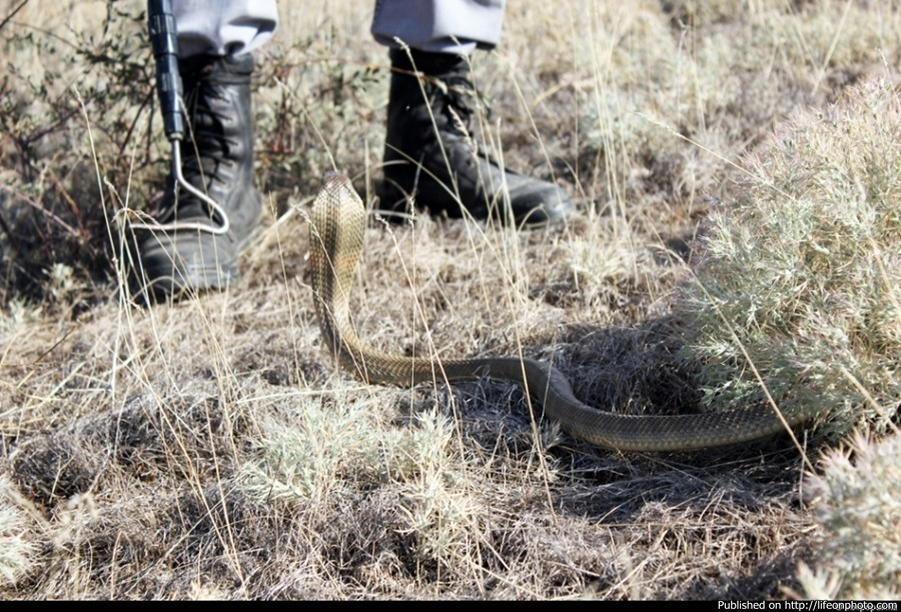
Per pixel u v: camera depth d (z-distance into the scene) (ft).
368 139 18.95
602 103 17.43
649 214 16.33
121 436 11.98
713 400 10.83
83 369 13.64
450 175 16.11
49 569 10.24
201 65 15.66
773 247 10.39
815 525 8.94
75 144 18.13
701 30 23.32
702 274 11.10
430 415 10.75
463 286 14.66
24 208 17.57
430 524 9.58
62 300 15.52
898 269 9.83
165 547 10.27
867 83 11.55
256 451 11.10
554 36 23.16
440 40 16.14
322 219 12.36
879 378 9.50
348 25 24.11
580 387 12.07
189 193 15.57
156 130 18.17
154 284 14.57
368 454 10.61
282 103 18.26
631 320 13.42
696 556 9.10
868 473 7.75
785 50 21.15
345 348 12.61
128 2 22.35
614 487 10.22
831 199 10.29
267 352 13.37
